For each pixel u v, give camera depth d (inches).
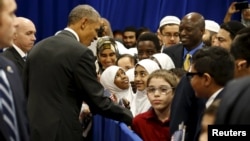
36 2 328.2
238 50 104.0
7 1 87.7
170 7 319.6
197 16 195.0
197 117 111.8
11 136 87.0
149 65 164.1
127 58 207.6
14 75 93.5
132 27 299.4
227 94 52.9
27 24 187.5
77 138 150.0
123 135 136.3
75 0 327.6
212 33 218.5
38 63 150.9
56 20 331.9
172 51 203.2
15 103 90.4
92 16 155.5
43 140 146.7
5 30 88.3
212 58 103.8
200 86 105.1
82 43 157.3
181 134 111.7
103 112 150.3
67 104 148.6
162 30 242.2
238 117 51.0
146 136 132.8
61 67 148.1
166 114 132.2
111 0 326.0
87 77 148.1
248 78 53.4
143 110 162.2
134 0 327.6
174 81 131.3
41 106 148.3
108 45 208.5
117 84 176.9
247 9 251.4
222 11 316.2
